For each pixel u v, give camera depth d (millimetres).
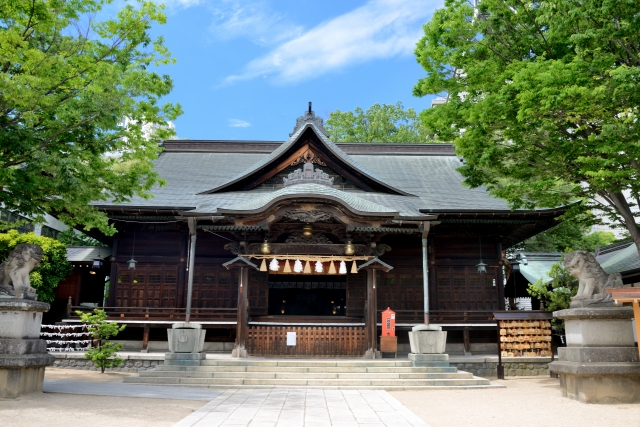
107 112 11383
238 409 9617
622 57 12461
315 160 22141
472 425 8469
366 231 18250
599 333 11039
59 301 23922
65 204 13078
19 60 10656
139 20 12250
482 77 13680
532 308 22922
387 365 15000
